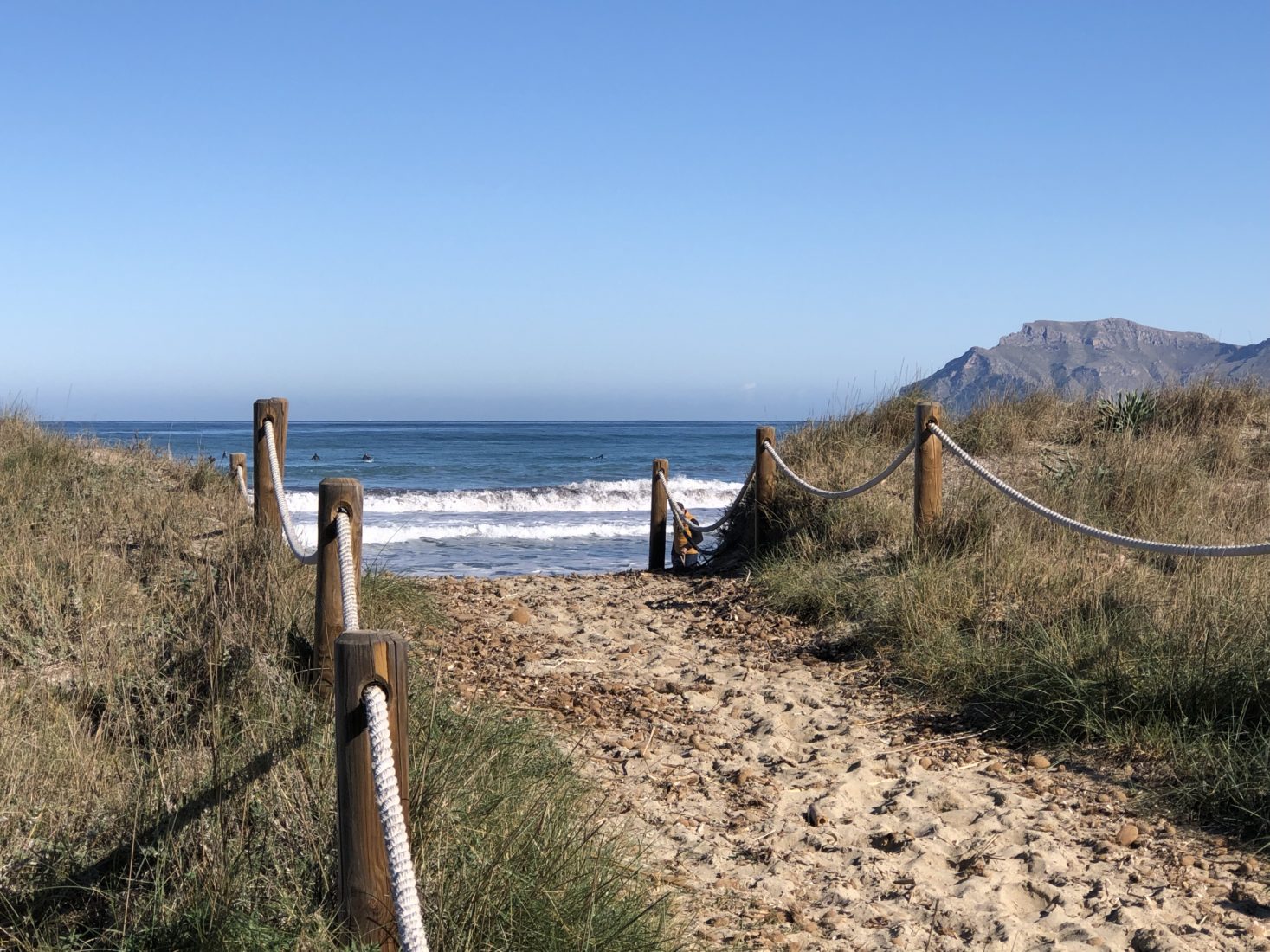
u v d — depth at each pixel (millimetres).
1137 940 3572
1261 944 3521
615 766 5352
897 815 4789
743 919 3768
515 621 8516
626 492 27031
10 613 6113
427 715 4484
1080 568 7395
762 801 4973
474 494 24688
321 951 2736
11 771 3986
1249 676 5156
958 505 9102
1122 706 5434
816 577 8812
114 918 3119
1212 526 8289
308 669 4777
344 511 4688
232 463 12078
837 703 6461
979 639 6625
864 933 3715
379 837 2713
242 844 3293
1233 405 12914
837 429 12812
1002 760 5398
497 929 3020
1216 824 4461
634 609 9250
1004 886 4039
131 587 6809
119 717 4629
